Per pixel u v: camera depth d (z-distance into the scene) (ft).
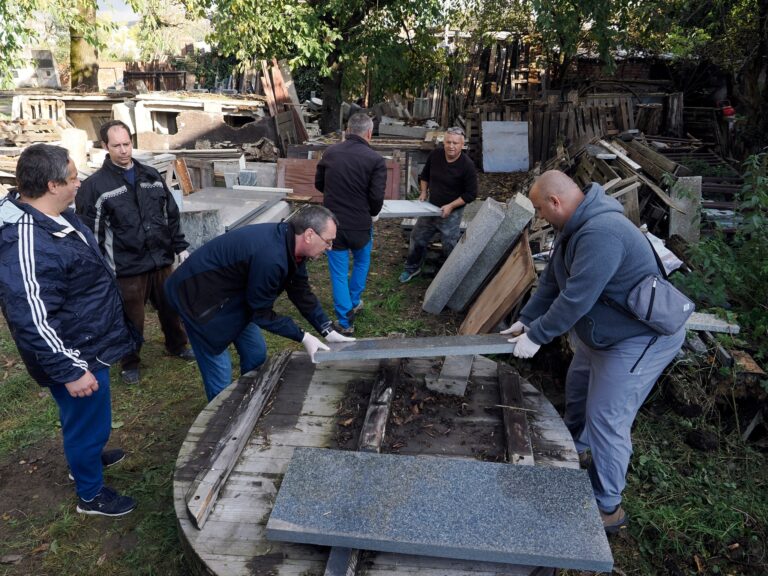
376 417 8.46
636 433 11.73
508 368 10.08
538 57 50.80
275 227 9.02
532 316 9.74
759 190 14.61
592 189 8.06
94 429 9.07
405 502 6.75
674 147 32.94
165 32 42.34
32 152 7.73
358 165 14.46
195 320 9.46
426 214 17.53
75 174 8.16
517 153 39.83
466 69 51.19
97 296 8.67
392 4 39.65
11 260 7.57
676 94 39.32
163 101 33.47
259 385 9.43
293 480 7.11
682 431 11.80
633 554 9.27
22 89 38.96
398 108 43.29
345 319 15.84
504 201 32.40
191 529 6.81
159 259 13.17
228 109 34.53
